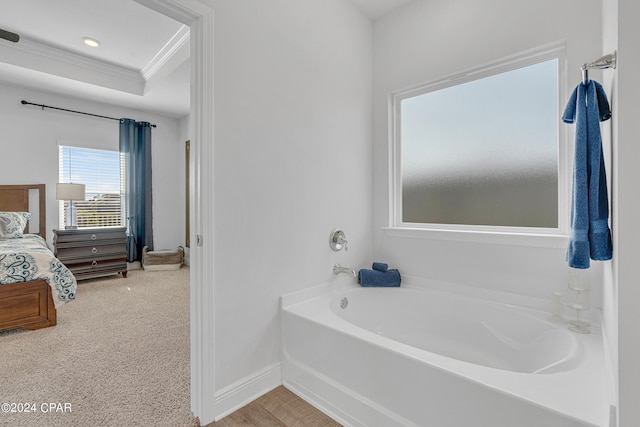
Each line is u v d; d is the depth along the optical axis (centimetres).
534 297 186
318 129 218
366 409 149
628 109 80
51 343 240
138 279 437
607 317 125
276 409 169
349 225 244
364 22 257
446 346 209
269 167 186
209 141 156
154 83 394
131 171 485
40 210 410
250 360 177
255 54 178
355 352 154
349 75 243
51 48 345
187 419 157
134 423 154
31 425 151
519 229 199
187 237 525
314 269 216
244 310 174
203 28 154
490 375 119
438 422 126
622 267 80
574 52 172
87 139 451
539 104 192
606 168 127
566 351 148
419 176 246
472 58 210
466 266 213
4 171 390
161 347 234
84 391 179
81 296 359
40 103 412
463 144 224
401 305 227
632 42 79
